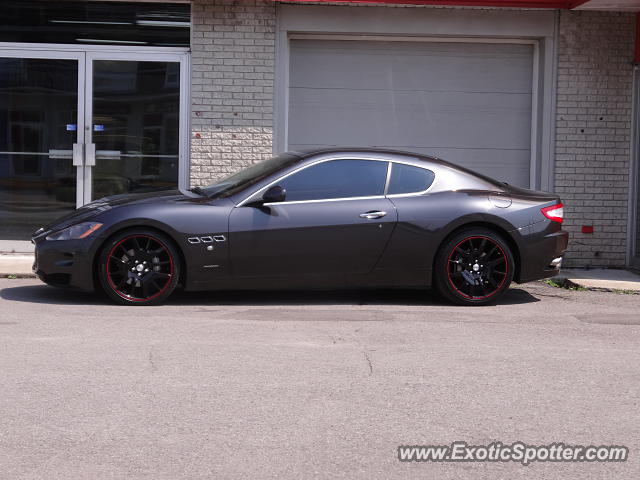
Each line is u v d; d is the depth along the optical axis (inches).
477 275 327.6
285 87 439.2
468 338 266.8
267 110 436.1
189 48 436.8
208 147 436.1
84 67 437.1
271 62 434.6
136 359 230.4
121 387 204.2
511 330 282.2
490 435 176.9
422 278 324.8
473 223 327.9
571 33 440.1
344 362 231.8
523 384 214.4
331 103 448.8
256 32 433.4
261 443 169.2
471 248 326.6
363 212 318.0
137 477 151.3
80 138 438.6
